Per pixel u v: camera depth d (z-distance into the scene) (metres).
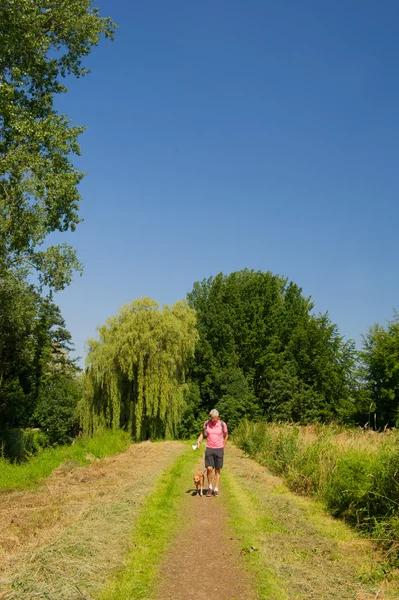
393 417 34.03
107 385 29.77
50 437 35.22
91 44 17.75
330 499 9.33
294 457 13.38
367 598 5.10
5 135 15.83
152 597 5.06
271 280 47.41
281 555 6.48
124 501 9.23
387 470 7.88
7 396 33.78
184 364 33.16
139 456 19.28
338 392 39.22
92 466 16.05
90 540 6.63
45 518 8.28
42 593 4.89
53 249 16.27
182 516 8.51
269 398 39.47
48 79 17.64
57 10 16.53
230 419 36.66
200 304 48.50
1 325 25.83
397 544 6.49
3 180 15.48
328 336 39.75
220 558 6.33
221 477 13.09
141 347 29.81
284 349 44.06
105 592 5.07
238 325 44.53
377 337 38.72
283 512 9.08
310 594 5.20
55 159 16.41
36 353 40.62
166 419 31.20
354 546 6.96
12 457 19.06
